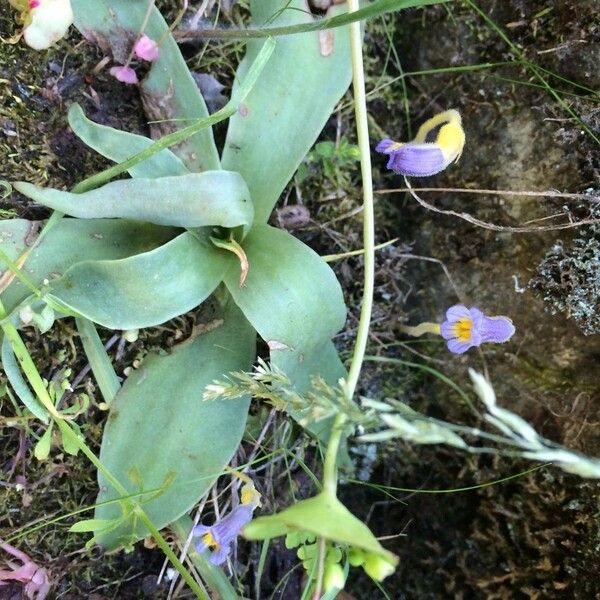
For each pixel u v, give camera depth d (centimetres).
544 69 14
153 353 13
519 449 15
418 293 16
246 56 13
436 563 16
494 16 15
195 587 11
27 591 13
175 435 12
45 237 12
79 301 11
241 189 12
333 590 11
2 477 12
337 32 13
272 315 12
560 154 14
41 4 11
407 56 16
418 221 16
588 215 13
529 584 14
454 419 16
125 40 13
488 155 15
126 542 12
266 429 14
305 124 13
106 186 11
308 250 12
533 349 14
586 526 13
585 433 14
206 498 13
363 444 16
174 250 12
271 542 15
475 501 15
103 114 13
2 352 11
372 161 16
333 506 9
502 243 15
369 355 16
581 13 13
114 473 12
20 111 12
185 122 13
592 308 13
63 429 11
